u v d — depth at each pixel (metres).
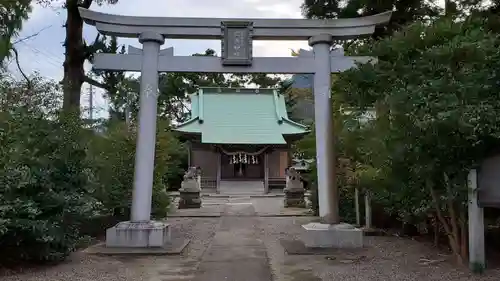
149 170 9.66
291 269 7.61
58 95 11.02
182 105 44.34
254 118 36.84
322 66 9.95
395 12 11.81
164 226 9.73
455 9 10.23
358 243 9.36
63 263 8.02
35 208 7.08
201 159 38.59
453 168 6.85
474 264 6.93
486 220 8.55
